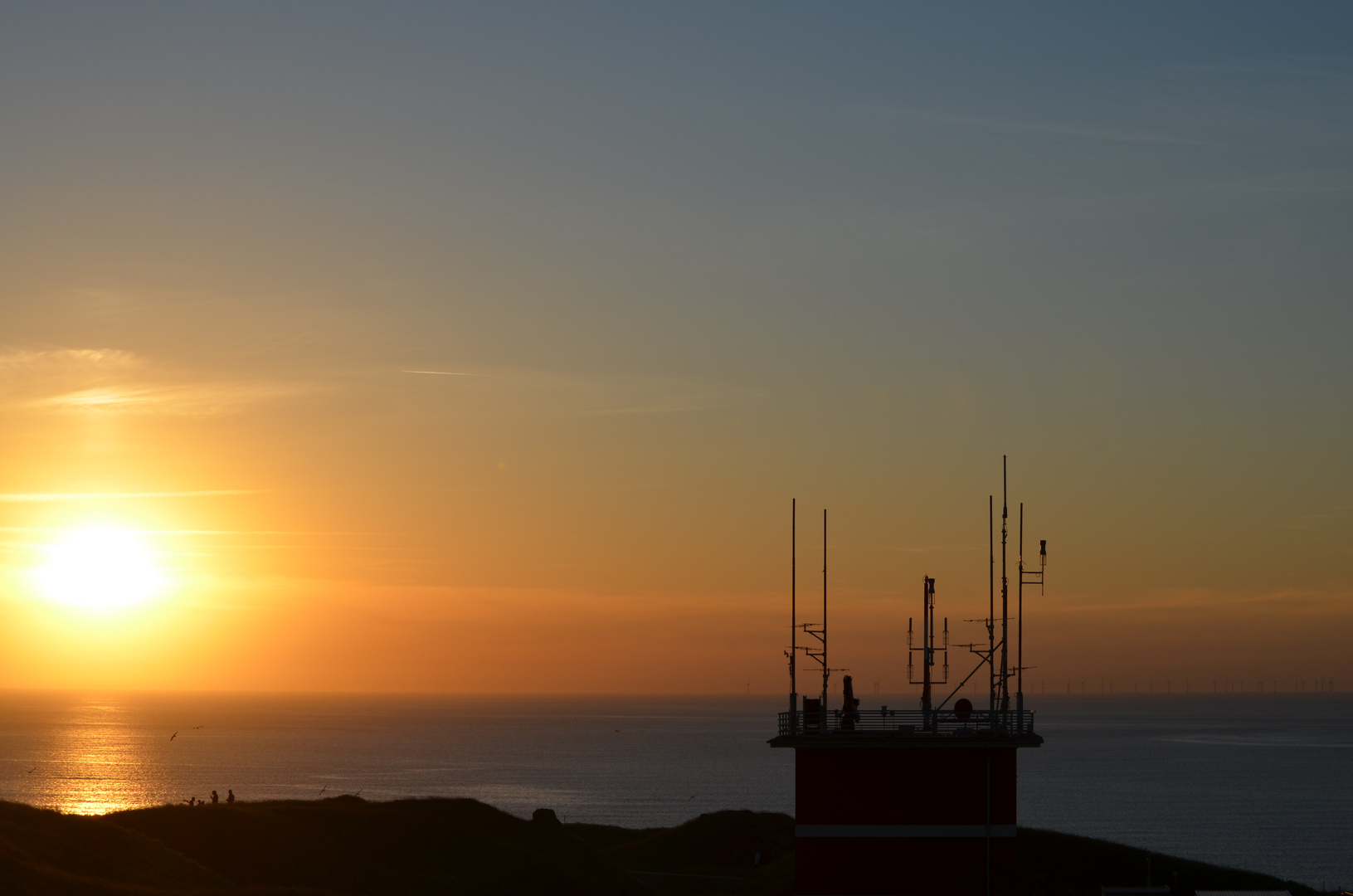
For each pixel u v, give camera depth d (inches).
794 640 1902.1
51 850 2536.9
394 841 3341.5
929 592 1910.7
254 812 3267.7
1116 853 3565.5
